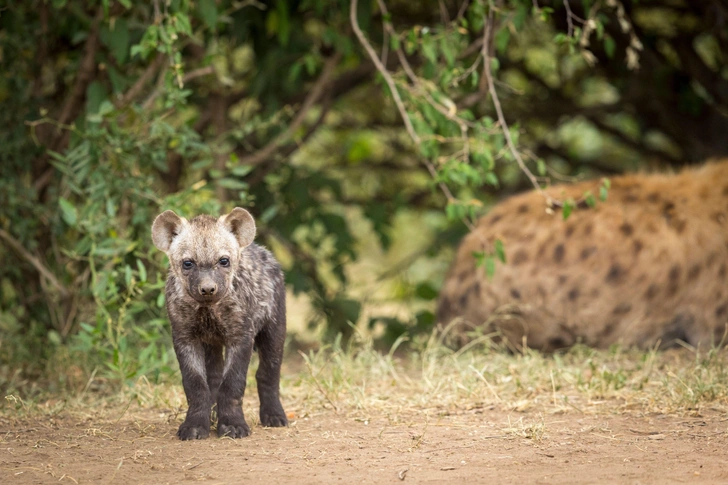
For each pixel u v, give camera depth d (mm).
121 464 6266
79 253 9969
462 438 6941
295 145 14414
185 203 10430
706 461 6051
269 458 6410
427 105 10711
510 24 11328
